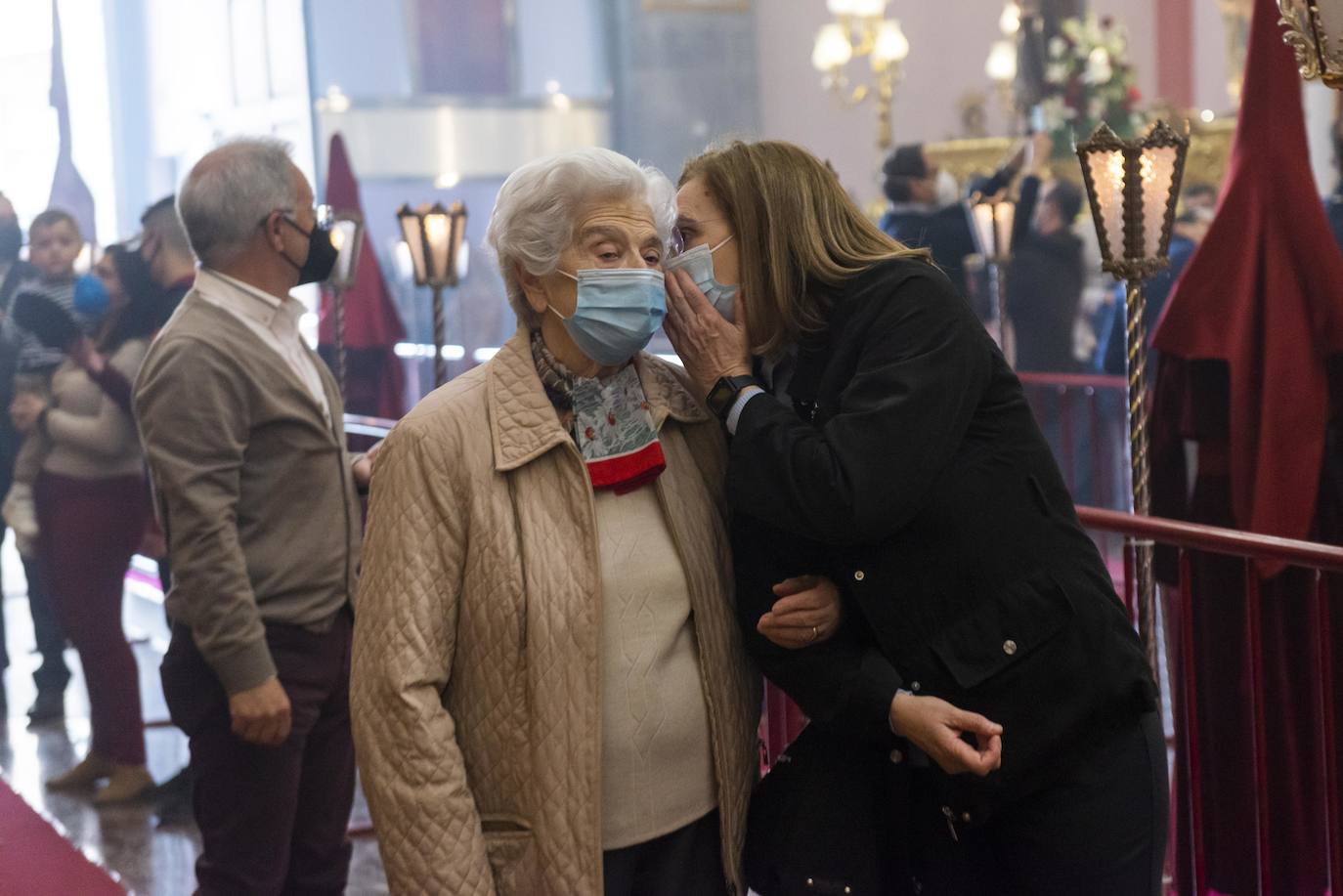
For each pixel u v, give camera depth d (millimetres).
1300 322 3113
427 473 1722
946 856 1826
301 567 2625
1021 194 6984
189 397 2480
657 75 12133
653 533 1808
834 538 1665
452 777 1669
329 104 11188
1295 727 3113
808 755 1890
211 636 2473
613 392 1812
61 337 4348
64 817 4207
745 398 1751
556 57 12000
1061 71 9344
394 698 1669
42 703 5383
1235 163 3215
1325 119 7676
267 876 2637
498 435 1742
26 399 4711
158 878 3695
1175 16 11984
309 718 2660
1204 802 3152
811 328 1815
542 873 1689
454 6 11602
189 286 4410
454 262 4809
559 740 1690
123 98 8969
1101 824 1721
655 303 1729
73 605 4363
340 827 2850
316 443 2637
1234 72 11234
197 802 2672
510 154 11852
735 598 1859
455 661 1759
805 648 1796
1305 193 3127
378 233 11516
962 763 1650
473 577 1718
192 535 2467
